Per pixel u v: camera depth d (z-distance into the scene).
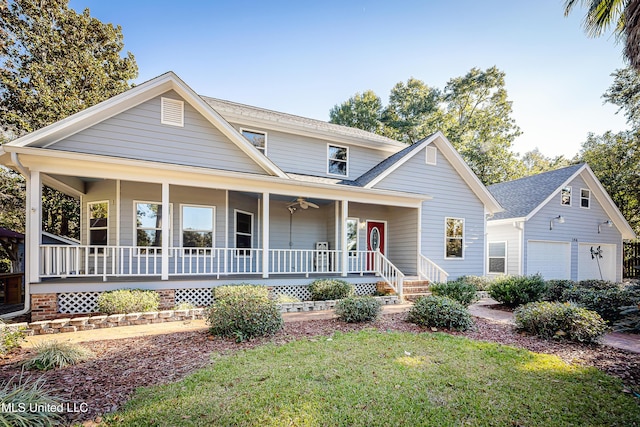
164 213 8.14
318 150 12.77
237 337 5.35
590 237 16.38
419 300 6.96
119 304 6.72
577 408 3.34
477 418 3.11
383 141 13.91
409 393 3.56
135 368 4.18
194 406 3.19
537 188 16.27
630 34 4.10
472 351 4.99
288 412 3.11
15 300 10.97
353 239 12.80
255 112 12.16
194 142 9.32
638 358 4.93
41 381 3.67
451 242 12.97
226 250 9.34
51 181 8.50
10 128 16.14
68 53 17.02
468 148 27.97
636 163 19.86
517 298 8.79
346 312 6.73
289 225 12.22
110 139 8.43
